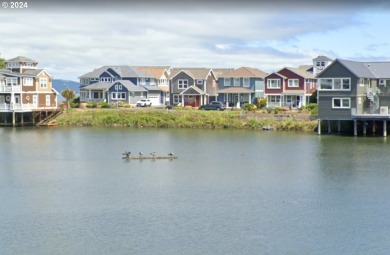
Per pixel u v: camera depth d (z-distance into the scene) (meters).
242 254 28.66
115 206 37.12
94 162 54.12
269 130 82.31
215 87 112.69
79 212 35.72
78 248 29.41
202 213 35.41
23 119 94.88
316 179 45.22
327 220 33.97
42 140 71.94
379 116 70.56
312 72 108.19
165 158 56.19
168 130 84.44
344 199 38.75
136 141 70.31
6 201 38.53
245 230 32.09
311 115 80.12
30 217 34.66
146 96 116.56
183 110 92.81
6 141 70.88
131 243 30.08
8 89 92.88
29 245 29.81
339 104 73.56
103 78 118.50
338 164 51.59
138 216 34.78
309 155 57.06
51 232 31.81
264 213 35.38
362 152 58.41
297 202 38.00
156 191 41.41
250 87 105.56
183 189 42.00
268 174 47.53
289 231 31.95
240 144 66.62
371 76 75.44
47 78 98.19
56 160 55.38
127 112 93.25
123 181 45.00
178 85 111.88
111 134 78.94
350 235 31.34
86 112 95.06
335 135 74.12
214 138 73.06
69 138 74.19
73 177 46.69
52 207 36.94
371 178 45.31
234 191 41.28
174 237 30.95
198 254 28.64
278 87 99.62
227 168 50.47
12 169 50.41
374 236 31.19
